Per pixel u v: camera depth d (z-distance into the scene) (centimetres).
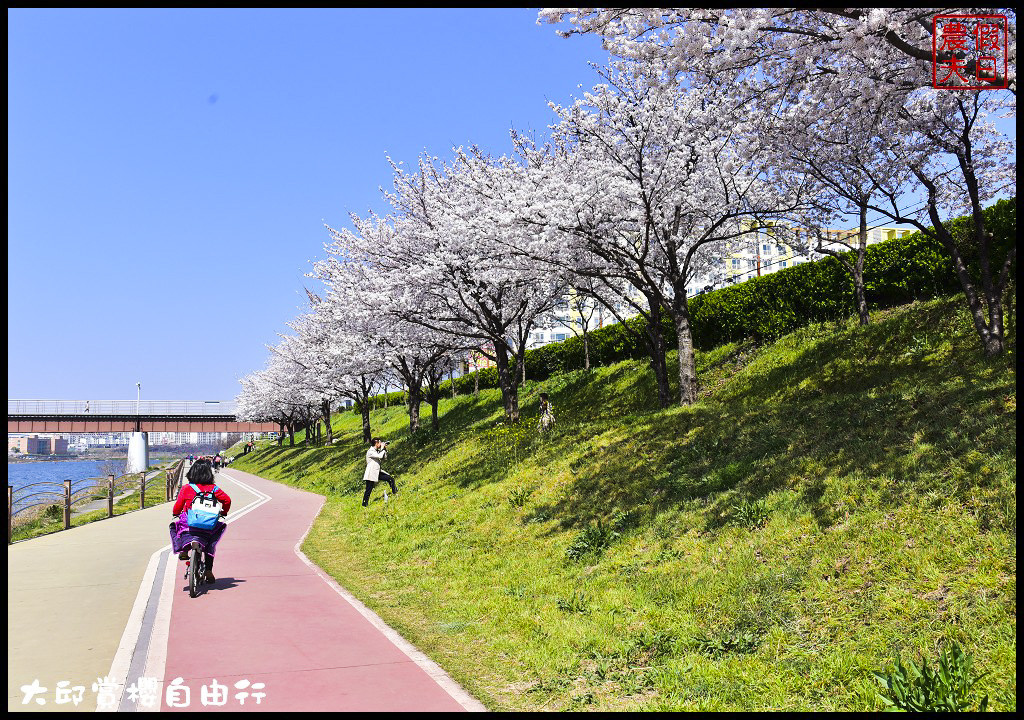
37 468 12519
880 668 510
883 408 1084
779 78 1095
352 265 2725
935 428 905
